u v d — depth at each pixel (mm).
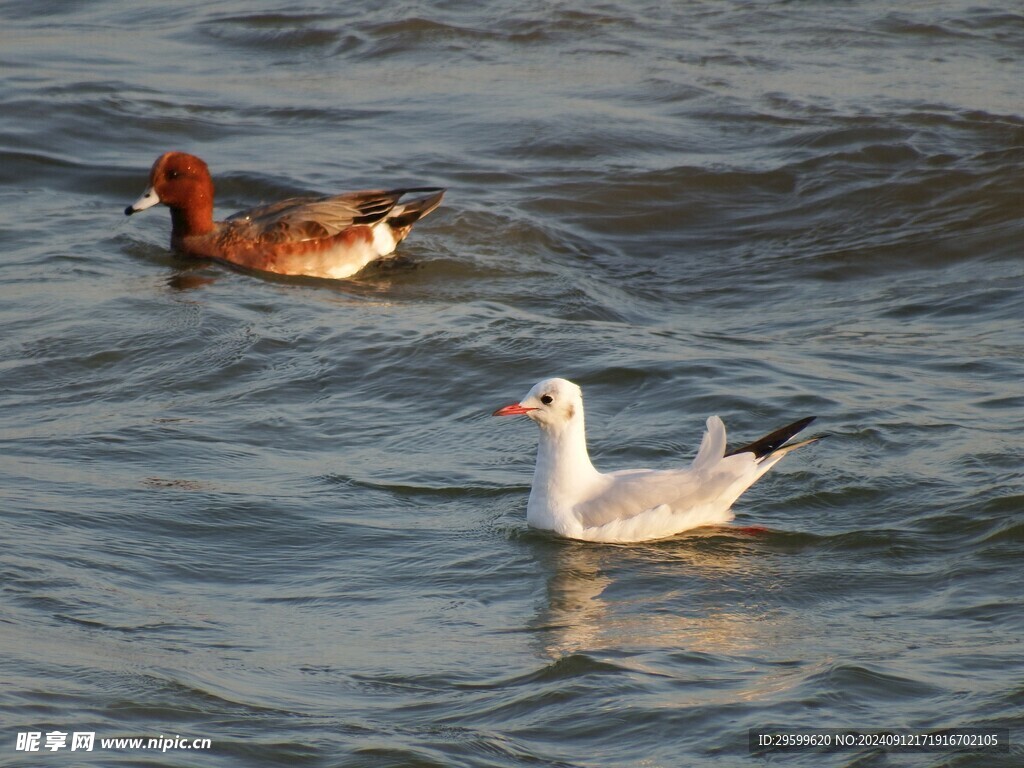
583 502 12367
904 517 12383
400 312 18469
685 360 16234
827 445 13820
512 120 26328
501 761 8312
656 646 10039
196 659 9711
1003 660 9617
